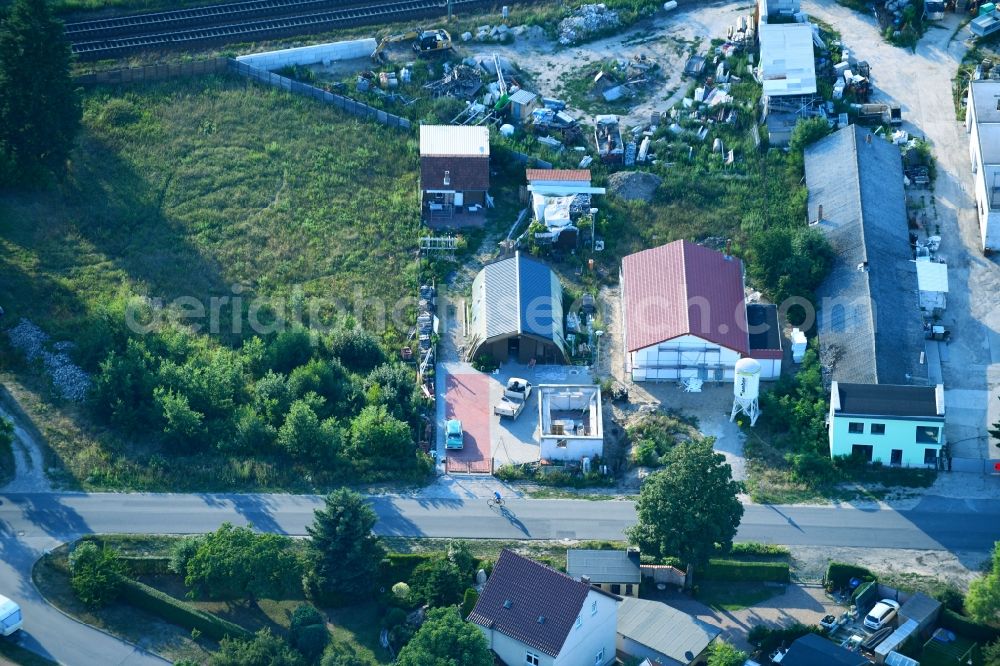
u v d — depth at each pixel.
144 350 170.38
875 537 155.00
